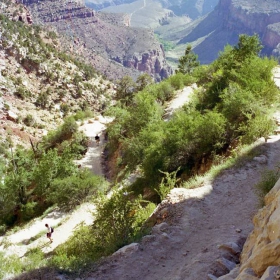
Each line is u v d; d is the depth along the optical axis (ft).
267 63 78.69
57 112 298.97
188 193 41.29
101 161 126.72
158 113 110.42
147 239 33.06
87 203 85.81
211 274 26.35
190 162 62.08
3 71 302.25
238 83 75.56
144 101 109.91
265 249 19.84
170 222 36.27
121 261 30.40
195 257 29.71
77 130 161.38
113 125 136.87
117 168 108.47
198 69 159.22
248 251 25.12
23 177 105.91
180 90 146.10
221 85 83.20
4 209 102.68
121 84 208.74
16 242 75.15
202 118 62.18
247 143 53.36
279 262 18.93
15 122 257.34
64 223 78.13
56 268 29.14
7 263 31.60
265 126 54.19
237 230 32.91
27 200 106.11
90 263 30.30
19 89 291.58
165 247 32.27
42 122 275.18
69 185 90.22
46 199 99.35
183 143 61.87
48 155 110.32
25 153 168.76
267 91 67.56
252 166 45.75
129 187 69.56
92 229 43.80
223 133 59.57
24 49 332.39
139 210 43.78
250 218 34.78
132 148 87.56
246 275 19.98
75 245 43.50
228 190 41.52
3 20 350.84
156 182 61.21
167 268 29.58
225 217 36.27
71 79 347.56
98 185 91.86
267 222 23.48
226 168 46.34
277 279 17.44
